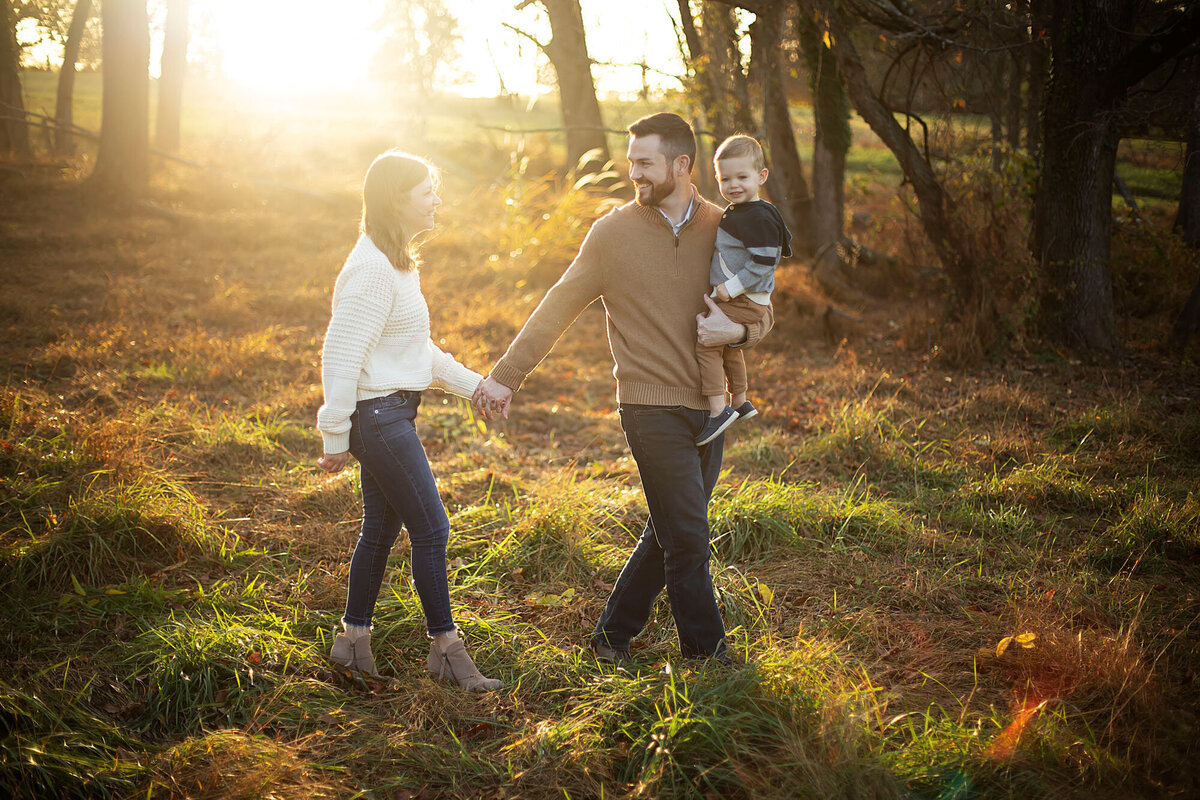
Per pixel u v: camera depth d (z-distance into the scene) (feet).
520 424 21.21
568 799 7.53
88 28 78.95
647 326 8.87
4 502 12.98
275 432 17.95
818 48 33.37
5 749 7.34
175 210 47.60
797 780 7.46
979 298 28.63
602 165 49.70
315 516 14.17
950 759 7.64
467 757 8.12
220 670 9.25
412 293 8.89
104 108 47.98
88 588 10.90
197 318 29.14
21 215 44.70
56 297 30.37
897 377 25.81
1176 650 9.92
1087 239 27.25
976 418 21.03
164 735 8.46
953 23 26.66
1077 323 27.61
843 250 42.45
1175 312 32.22
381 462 8.87
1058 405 22.13
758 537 13.35
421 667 9.84
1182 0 25.95
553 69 49.67
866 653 10.19
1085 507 15.02
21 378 21.24
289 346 26.58
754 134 37.17
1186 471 16.55
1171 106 28.09
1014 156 29.07
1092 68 26.21
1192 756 7.91
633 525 14.11
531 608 11.44
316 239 43.83
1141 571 12.46
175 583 11.42
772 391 24.71
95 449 14.96
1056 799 7.28
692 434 9.05
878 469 17.38
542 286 37.04
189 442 17.21
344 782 7.82
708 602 9.23
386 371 8.83
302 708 8.78
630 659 10.07
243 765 7.72
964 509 14.73
